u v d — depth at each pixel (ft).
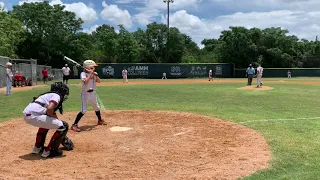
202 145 23.53
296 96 61.36
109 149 22.57
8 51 147.74
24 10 192.95
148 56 211.61
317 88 82.74
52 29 192.95
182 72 167.12
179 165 18.92
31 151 22.07
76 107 43.86
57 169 18.26
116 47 211.61
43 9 195.00
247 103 49.75
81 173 17.53
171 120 33.45
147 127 29.86
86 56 205.57
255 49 201.05
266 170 17.85
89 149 22.58
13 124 31.17
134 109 42.01
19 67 92.07
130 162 19.57
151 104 47.91
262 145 23.32
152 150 22.26
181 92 70.54
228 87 86.84
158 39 210.38
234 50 202.18
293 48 212.43
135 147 23.03
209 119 33.99
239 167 18.39
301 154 21.04
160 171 17.84
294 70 174.81
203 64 170.60
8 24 158.30
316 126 30.55
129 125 30.86
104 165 18.98
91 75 29.07
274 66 205.16
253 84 101.50
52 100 20.31
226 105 47.09
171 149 22.48
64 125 21.03
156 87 87.81
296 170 17.99
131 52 208.64
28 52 192.44
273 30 211.82
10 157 20.67
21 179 16.55
